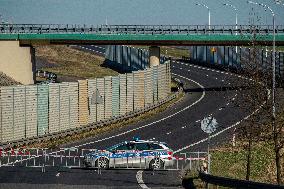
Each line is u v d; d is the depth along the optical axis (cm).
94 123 16175
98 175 9781
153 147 10612
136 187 8556
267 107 10069
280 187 6088
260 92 10056
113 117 17088
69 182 8981
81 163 11306
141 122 17438
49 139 14625
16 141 13712
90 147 13738
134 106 19050
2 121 14262
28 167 10662
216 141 14312
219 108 19562
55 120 15762
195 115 18450
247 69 10231
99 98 12506
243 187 6900
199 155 12612
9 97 14475
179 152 13062
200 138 14825
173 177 9619
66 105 16138
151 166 10525
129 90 18762
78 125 16538
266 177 10562
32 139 14162
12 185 8569
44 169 10300
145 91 19762
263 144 12925
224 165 11381
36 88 15225
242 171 10894
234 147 13162
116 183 8931
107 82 17650
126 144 10662
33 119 15125
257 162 11588
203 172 8538
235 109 19188
